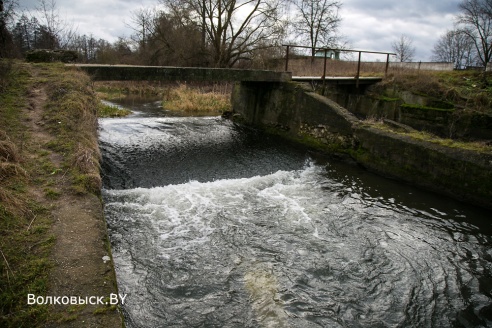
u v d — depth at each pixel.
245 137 14.12
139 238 6.16
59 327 3.19
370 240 6.96
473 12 34.84
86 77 10.10
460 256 6.66
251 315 4.70
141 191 7.86
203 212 7.37
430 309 5.23
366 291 5.48
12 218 4.53
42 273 3.78
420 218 8.12
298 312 4.88
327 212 8.00
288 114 14.27
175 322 4.44
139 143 11.73
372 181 10.37
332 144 12.51
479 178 8.72
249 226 7.01
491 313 5.25
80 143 7.06
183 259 5.74
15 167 5.55
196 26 29.70
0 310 3.24
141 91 29.53
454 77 18.70
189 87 28.44
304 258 6.14
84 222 4.86
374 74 19.61
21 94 8.66
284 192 8.97
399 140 10.30
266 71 13.91
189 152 11.29
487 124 13.74
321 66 23.31
